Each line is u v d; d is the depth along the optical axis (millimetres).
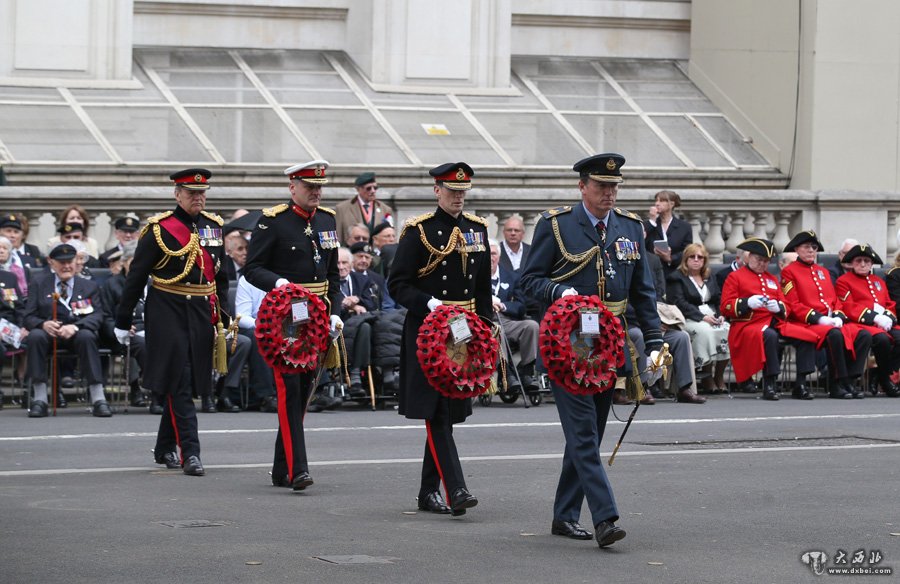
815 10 41938
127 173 36688
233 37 43000
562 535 15172
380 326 28375
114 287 26969
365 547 14398
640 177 41438
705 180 42156
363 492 17922
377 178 39062
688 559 14055
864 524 16016
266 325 17922
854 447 22578
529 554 14203
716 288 32312
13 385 26984
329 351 18625
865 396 32219
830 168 42156
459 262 16922
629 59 47156
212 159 38156
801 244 32094
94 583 12570
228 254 27984
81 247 28062
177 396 19344
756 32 44062
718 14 45656
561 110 43906
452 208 17016
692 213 37656
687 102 45656
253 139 39375
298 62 43188
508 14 44188
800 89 42469
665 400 30484
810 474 19688
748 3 44375
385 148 40125
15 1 38969
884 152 42500
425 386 16578
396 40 43062
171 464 19734
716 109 45562
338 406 28078
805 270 32062
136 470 19500
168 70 41281
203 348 19641
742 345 31344
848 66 42219
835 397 31656
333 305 19016
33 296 26375
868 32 42312
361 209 32531
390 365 28234
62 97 38719
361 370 28188
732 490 18312
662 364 15141
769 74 43594
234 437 23188
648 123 44156
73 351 26359
